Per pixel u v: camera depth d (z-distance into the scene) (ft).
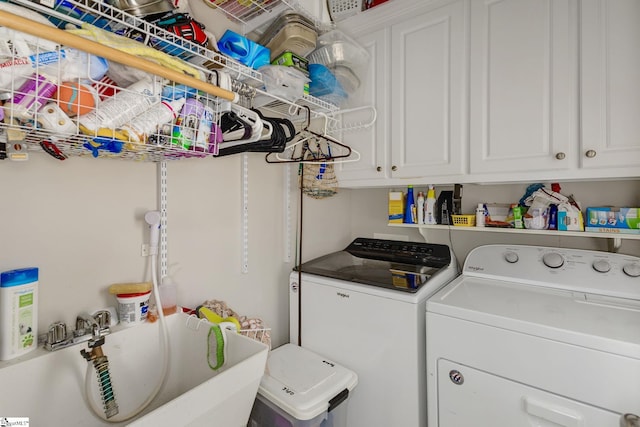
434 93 4.73
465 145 4.49
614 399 2.84
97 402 2.86
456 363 3.72
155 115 2.24
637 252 4.47
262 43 4.14
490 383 3.48
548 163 3.87
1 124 1.68
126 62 1.96
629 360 2.79
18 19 1.55
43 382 2.59
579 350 3.00
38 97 1.76
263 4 3.83
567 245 5.02
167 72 2.16
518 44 4.06
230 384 2.61
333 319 4.76
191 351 3.41
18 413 2.46
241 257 4.75
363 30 5.42
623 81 3.43
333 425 4.08
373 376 4.36
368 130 5.38
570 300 3.94
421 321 4.13
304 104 4.19
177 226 3.87
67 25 2.01
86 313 3.04
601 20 3.55
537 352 3.21
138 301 3.22
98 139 2.04
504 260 4.95
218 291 4.42
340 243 7.08
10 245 2.62
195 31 2.77
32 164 2.72
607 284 4.10
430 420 3.94
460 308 3.71
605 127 3.52
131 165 3.41
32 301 2.61
